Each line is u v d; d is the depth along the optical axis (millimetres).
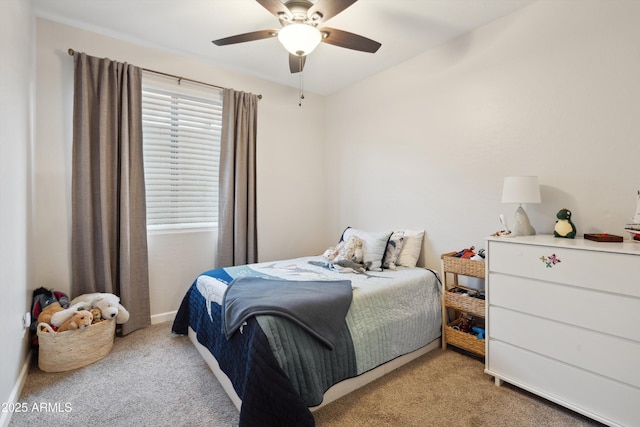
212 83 3027
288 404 1263
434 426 1476
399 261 2730
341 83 3500
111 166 2445
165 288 2828
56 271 2297
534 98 2074
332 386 1626
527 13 2100
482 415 1555
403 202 2994
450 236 2604
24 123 1858
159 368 1993
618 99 1742
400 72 2984
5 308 1476
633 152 1696
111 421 1501
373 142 3291
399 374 1934
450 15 2213
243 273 2369
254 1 2072
